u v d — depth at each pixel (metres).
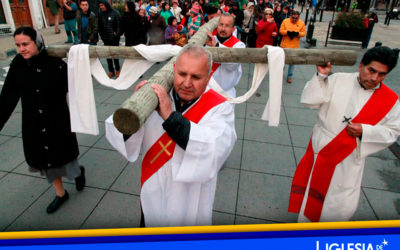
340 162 2.09
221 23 3.46
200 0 10.94
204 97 1.56
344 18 11.34
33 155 2.45
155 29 7.10
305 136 4.35
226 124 1.52
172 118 1.31
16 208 2.81
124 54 2.26
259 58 2.11
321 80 2.04
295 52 2.04
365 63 1.81
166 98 1.34
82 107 2.41
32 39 2.15
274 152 3.90
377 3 31.55
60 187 2.78
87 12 7.08
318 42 11.97
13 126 4.43
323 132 2.15
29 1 11.83
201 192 1.70
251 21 8.27
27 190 3.06
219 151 1.43
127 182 3.22
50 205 2.77
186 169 1.41
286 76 7.19
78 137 4.13
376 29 17.38
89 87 2.35
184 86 1.34
